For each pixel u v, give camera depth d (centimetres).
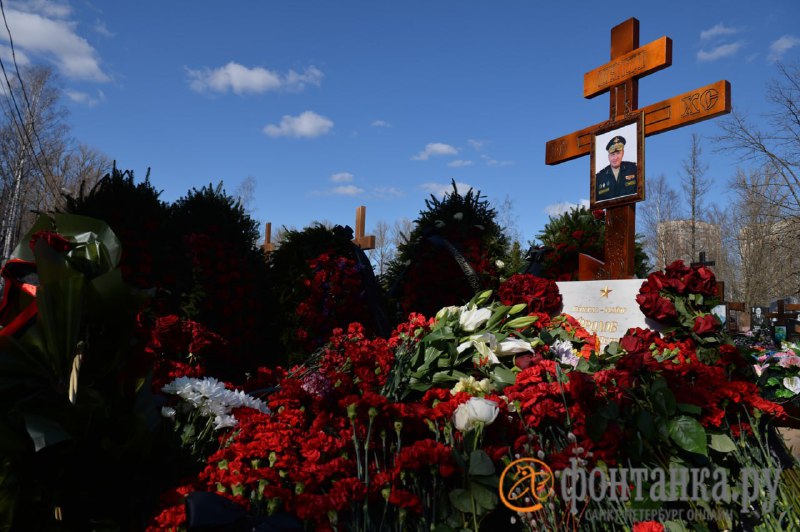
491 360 242
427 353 242
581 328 326
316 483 158
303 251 504
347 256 496
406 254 614
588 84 509
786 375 489
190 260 434
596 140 495
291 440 174
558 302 376
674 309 312
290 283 497
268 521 139
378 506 169
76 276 137
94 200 411
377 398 173
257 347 471
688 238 2938
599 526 191
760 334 1371
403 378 226
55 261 137
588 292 372
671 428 200
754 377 289
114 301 143
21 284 148
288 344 480
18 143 2570
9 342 131
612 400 208
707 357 296
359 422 183
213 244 447
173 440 174
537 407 206
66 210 405
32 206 2798
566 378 228
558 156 540
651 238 2981
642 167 448
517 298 364
